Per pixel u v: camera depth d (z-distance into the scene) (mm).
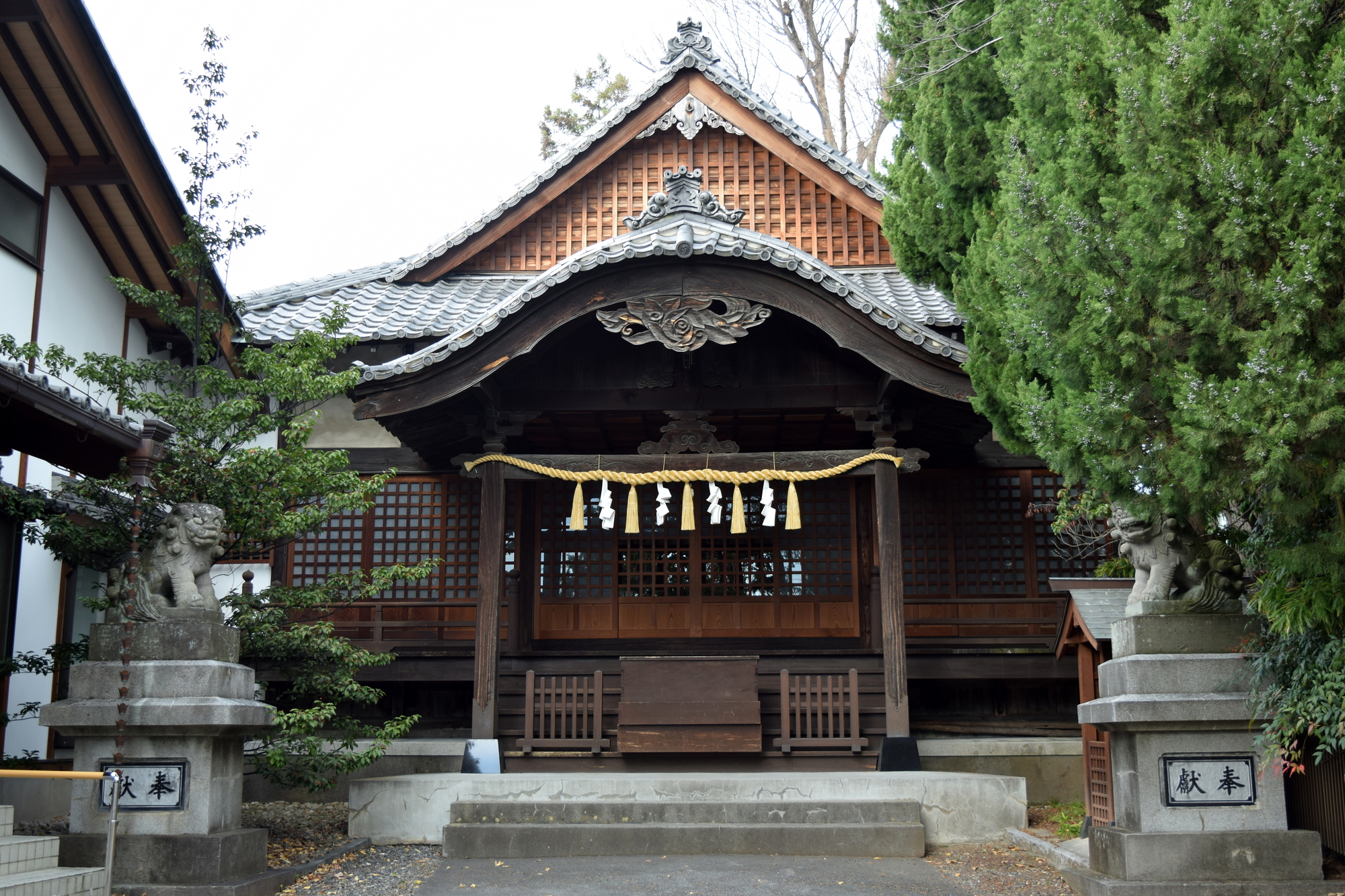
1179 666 6793
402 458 12812
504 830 8539
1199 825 6676
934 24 9586
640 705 10375
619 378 10930
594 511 12992
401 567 9219
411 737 12102
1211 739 6762
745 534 12938
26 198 10906
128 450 8312
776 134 14383
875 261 14570
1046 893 7109
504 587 12500
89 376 8547
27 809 9016
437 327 12336
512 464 10766
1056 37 7047
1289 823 7090
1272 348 5469
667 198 10617
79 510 9133
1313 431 5242
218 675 7164
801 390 10898
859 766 10328
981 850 8703
